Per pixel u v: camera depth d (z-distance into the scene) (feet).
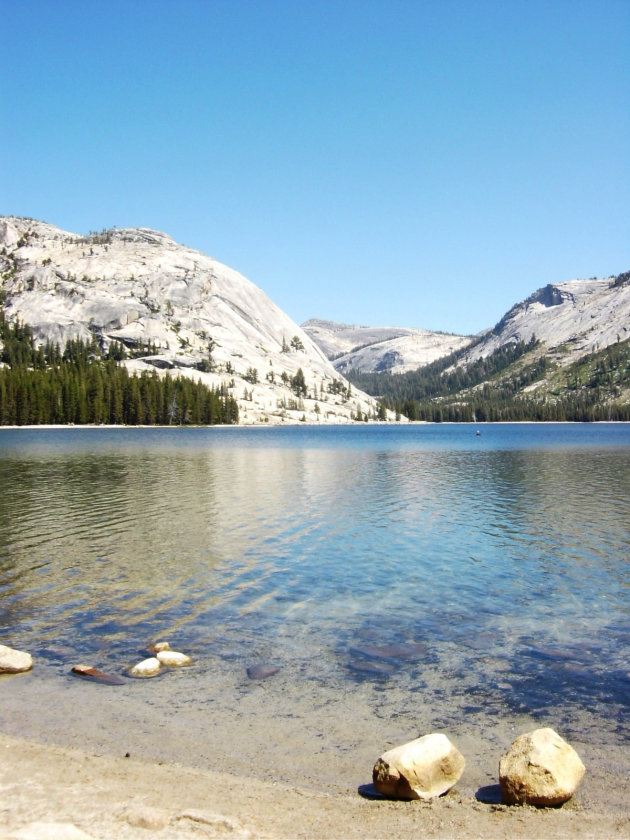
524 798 33.76
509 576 83.46
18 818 30.45
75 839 27.99
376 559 92.53
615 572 85.87
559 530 114.21
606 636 61.62
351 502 146.92
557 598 74.13
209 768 37.42
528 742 36.14
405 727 43.24
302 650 57.62
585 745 40.88
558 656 56.34
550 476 205.36
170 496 153.28
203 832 29.71
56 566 86.79
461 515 129.90
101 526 115.03
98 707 45.88
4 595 73.72
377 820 31.99
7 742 40.29
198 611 68.74
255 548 98.99
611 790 35.47
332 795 34.71
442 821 32.04
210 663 54.54
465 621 65.98
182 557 92.53
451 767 36.17
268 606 70.69
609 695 48.44
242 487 172.86
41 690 48.75
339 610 69.41
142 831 29.45
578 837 30.63
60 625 64.03
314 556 93.97
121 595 74.13
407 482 188.75
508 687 49.85
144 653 56.80
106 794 33.58
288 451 340.39
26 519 121.29
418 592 76.38
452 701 47.37
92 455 290.76
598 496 156.66
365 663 54.65
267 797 34.17
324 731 42.55
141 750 39.52
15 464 239.71
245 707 46.06
